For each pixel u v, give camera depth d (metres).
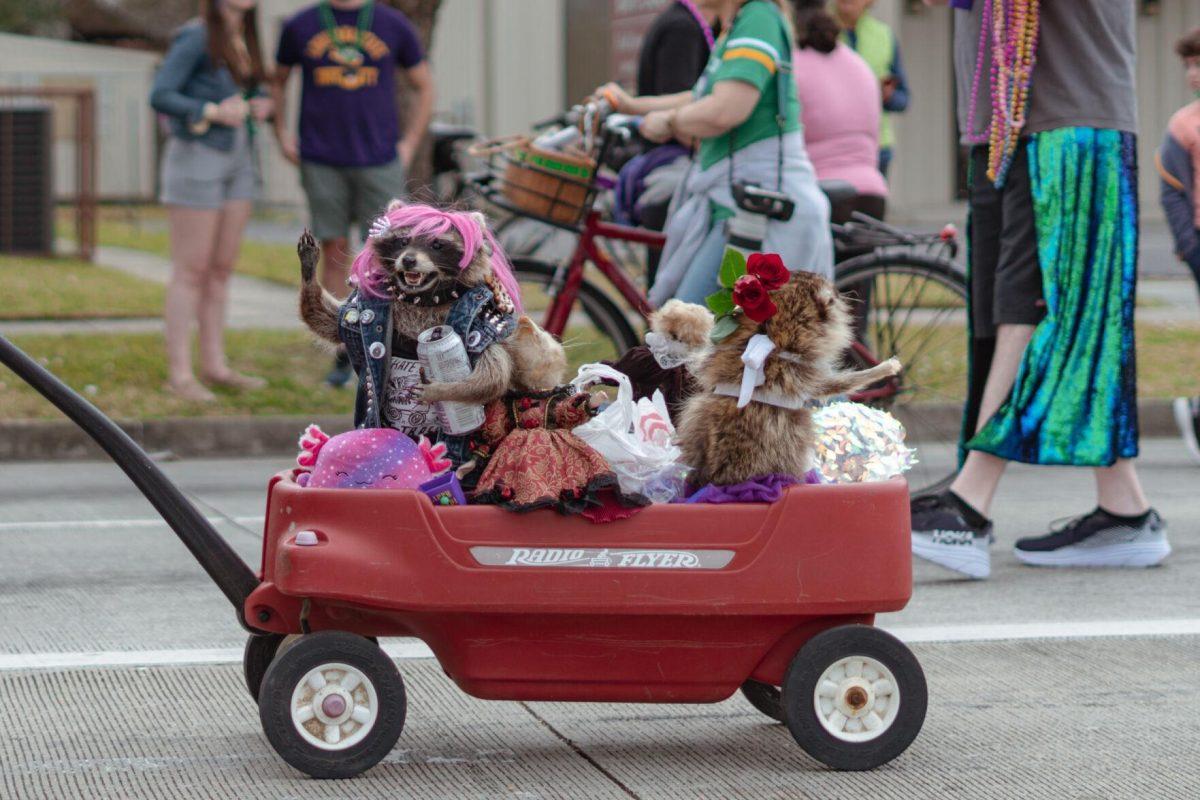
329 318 5.76
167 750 5.81
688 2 11.84
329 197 13.77
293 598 5.52
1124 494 9.17
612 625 5.49
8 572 8.91
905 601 5.54
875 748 5.57
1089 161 8.71
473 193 11.71
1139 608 8.19
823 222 9.75
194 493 11.63
